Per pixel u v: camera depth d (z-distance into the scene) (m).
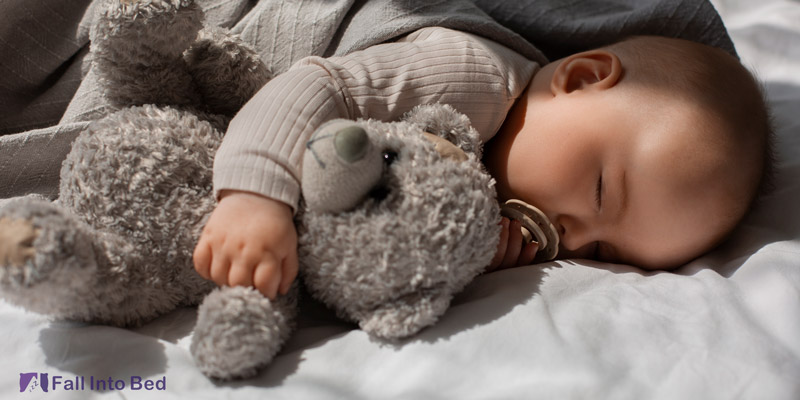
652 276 0.79
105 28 0.70
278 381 0.60
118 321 0.65
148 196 0.64
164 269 0.66
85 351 0.61
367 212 0.59
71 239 0.55
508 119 0.88
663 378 0.61
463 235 0.60
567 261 0.80
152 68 0.74
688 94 0.82
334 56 0.94
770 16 1.38
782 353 0.64
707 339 0.65
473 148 0.72
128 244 0.64
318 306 0.74
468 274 0.65
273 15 0.98
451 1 1.02
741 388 0.60
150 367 0.60
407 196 0.59
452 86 0.81
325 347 0.64
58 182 0.89
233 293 0.59
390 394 0.59
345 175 0.57
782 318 0.69
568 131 0.79
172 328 0.67
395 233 0.58
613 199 0.78
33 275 0.52
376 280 0.60
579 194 0.79
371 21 0.97
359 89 0.76
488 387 0.59
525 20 1.11
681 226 0.79
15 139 0.84
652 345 0.64
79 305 0.60
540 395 0.58
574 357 0.61
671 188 0.77
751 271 0.77
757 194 0.88
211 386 0.59
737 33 1.36
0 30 0.97
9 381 0.60
